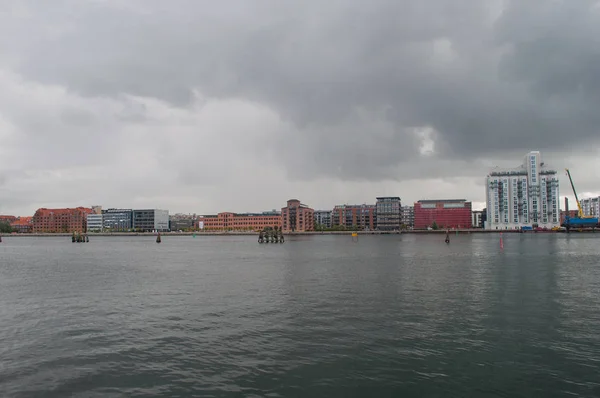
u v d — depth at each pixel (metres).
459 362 20.55
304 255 91.31
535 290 40.12
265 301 35.12
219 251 111.62
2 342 24.27
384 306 32.78
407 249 112.19
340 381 18.47
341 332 25.50
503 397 17.00
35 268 65.69
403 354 21.64
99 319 29.44
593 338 24.28
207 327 26.89
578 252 93.81
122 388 17.95
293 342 23.59
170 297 37.59
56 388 17.98
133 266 68.12
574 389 17.64
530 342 23.56
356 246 132.38
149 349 22.75
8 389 17.91
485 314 30.00
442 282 45.75
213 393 17.42
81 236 194.88
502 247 113.06
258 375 19.14
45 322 28.73
